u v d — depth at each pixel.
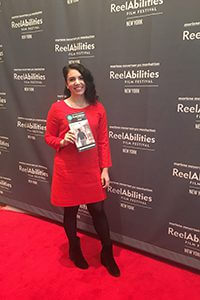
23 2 2.60
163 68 2.06
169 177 2.23
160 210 2.34
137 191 2.42
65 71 1.96
